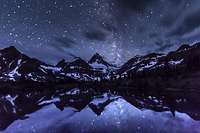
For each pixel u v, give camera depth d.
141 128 38.12
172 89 121.88
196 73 150.50
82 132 36.19
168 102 72.50
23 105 76.38
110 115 53.62
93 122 44.91
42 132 37.00
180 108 58.19
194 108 56.88
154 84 153.25
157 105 66.88
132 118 48.44
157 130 36.28
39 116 53.88
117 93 127.88
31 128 40.19
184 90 113.00
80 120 47.53
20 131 38.41
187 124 39.59
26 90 170.88
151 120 45.12
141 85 162.75
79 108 68.12
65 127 40.19
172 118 45.78
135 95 108.50
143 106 66.56
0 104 78.50
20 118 51.31
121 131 36.38
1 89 163.38
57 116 53.56
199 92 97.44
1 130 39.72
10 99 99.56
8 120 48.81
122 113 56.03
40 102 85.94
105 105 74.06
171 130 35.88
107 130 37.28
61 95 122.50
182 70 171.00
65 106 73.19
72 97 107.38
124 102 80.12
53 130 38.06
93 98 101.12
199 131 34.66
